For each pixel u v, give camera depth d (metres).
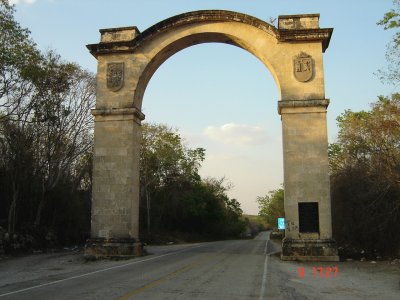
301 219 22.39
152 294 11.21
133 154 24.95
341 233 29.38
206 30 25.28
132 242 23.72
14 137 32.78
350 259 22.50
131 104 25.22
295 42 24.16
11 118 32.81
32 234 32.84
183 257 23.38
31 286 12.87
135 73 25.53
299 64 23.88
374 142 27.75
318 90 23.53
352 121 33.34
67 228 39.28
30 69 29.20
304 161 22.95
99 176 24.80
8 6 27.34
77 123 39.12
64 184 39.78
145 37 25.62
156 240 47.97
